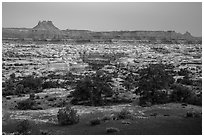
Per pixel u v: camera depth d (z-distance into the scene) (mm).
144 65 170250
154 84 77938
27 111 72312
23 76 132750
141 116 62344
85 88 80875
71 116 59344
